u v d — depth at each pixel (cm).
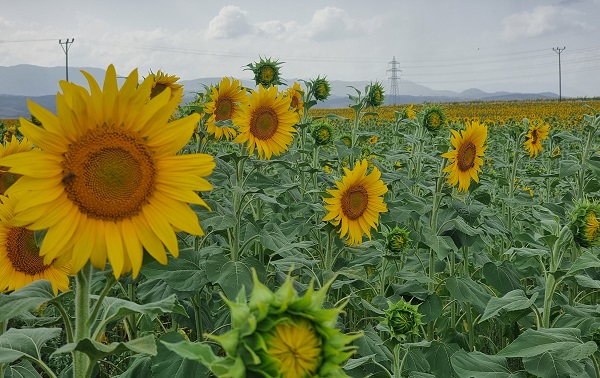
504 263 520
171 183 235
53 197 219
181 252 404
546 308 384
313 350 140
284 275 440
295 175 865
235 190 441
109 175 226
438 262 594
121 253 224
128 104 232
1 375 304
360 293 616
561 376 349
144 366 328
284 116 599
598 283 368
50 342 452
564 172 658
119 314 238
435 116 759
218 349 421
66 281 301
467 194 651
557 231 383
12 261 289
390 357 404
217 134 634
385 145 1377
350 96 846
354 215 504
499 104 8769
